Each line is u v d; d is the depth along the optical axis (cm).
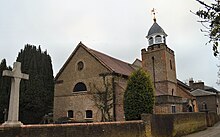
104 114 2191
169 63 3300
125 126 1248
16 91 922
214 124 3181
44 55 3030
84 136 1008
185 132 2000
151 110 1519
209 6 303
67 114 2570
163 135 1549
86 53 2619
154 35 3353
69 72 2703
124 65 3073
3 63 2827
